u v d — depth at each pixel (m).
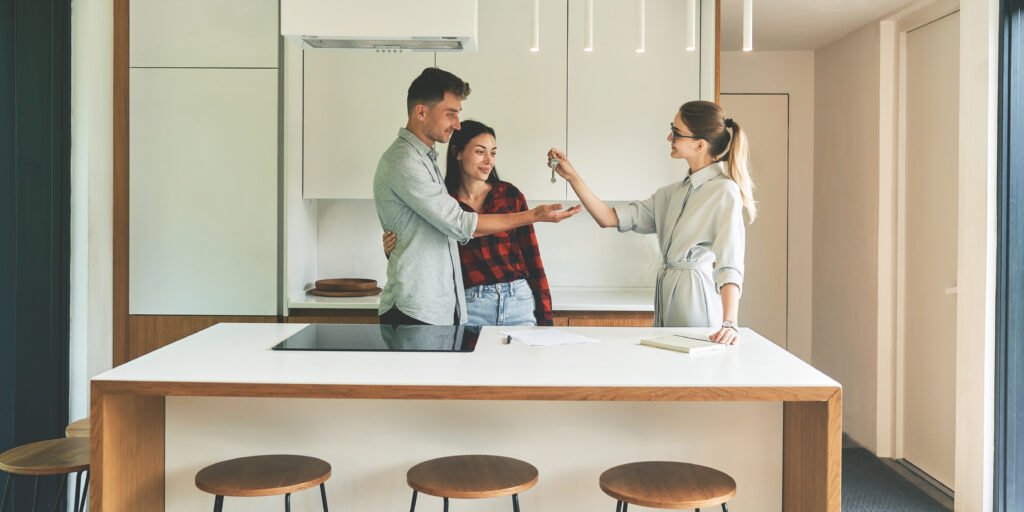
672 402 2.21
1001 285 3.16
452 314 2.86
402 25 2.40
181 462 2.21
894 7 3.96
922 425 4.05
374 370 1.92
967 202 3.30
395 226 2.81
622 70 3.83
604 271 4.31
